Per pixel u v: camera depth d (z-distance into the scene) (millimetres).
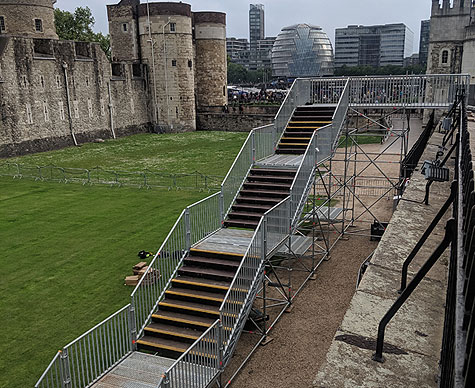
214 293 9398
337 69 156875
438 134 19594
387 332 4363
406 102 16750
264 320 9672
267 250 10055
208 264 9984
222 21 57250
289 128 14711
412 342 4184
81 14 68438
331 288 12070
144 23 50344
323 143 13219
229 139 45219
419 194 9742
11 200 21641
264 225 9766
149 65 51312
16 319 10445
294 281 12602
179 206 20250
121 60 52875
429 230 5316
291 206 11336
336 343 4180
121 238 15984
